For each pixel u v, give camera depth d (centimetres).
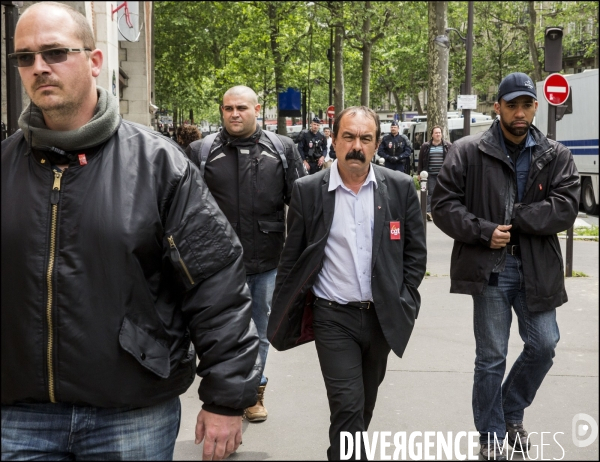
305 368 595
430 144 1582
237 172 485
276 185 490
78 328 220
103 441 229
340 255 356
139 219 224
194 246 231
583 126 1827
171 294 236
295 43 3762
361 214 356
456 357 619
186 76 4419
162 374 225
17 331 221
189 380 243
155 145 233
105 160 227
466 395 529
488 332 414
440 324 724
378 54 4831
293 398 526
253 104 487
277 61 3769
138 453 229
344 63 4797
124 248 221
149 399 227
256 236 486
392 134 1984
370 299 356
